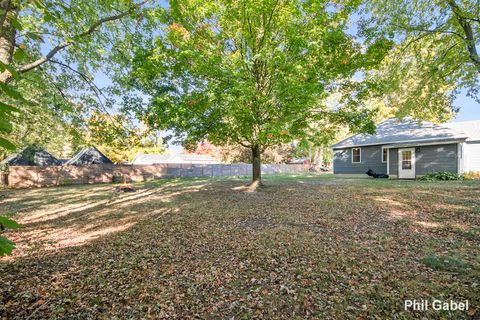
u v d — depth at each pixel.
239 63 8.75
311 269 3.84
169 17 9.26
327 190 11.81
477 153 17.77
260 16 9.78
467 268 3.65
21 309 3.01
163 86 9.98
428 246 4.56
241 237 5.39
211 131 11.13
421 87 11.64
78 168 20.84
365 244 4.77
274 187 13.41
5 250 1.11
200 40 9.72
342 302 3.01
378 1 10.67
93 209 9.06
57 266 4.20
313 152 37.44
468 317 2.66
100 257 4.54
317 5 7.99
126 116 9.09
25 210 9.06
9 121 1.05
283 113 9.52
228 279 3.66
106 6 6.31
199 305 3.07
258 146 12.89
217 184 16.84
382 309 2.85
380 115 25.31
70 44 5.93
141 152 43.16
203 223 6.62
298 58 8.98
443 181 13.60
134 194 13.02
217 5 9.11
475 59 9.68
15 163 21.12
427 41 11.47
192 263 4.21
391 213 6.96
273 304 3.05
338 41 8.85
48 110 8.42
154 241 5.34
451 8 9.72
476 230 5.18
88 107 8.30
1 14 1.46
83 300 3.20
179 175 26.16
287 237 5.25
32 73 6.29
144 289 3.44
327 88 11.30
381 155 19.52
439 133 15.87
